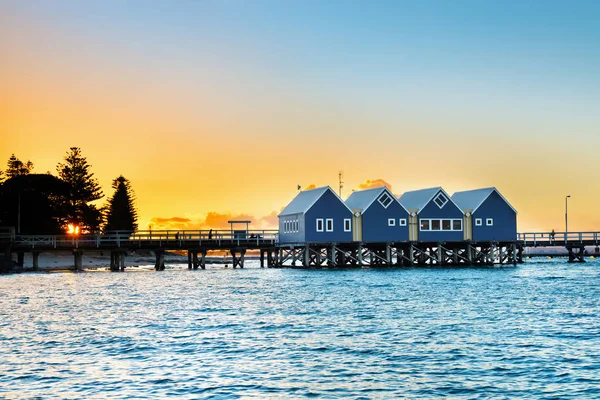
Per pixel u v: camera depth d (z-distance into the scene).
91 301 50.59
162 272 88.12
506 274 77.31
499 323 38.44
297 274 78.81
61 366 28.16
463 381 25.72
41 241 83.00
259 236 91.44
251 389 24.78
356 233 85.94
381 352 30.59
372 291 57.19
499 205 91.31
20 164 136.25
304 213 84.38
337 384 25.41
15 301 50.53
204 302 49.78
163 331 36.41
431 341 33.06
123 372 27.14
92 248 83.12
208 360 29.19
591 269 87.19
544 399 23.52
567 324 37.78
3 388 24.95
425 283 65.06
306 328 37.25
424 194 90.69
